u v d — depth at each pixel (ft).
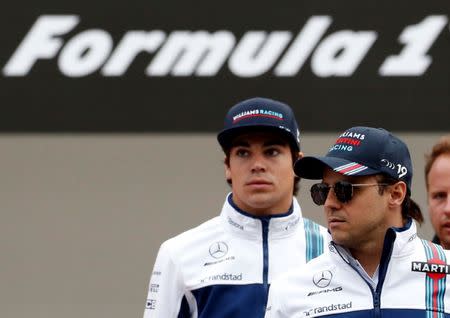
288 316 35.83
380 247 35.09
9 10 76.38
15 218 78.38
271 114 41.81
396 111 75.36
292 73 75.51
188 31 76.13
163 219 77.87
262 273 42.24
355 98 75.46
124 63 76.43
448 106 75.10
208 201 77.77
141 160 78.13
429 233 74.38
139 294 77.77
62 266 78.13
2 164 78.33
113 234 78.13
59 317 77.77
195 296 42.19
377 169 34.58
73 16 76.28
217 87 76.07
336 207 34.68
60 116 76.74
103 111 76.69
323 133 75.56
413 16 75.25
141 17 76.23
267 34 75.82
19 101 76.64
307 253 42.93
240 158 42.14
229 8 75.72
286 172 42.19
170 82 76.38
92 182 78.43
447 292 34.86
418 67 75.25
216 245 42.91
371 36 75.41
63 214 78.28
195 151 77.92
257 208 42.37
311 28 75.61
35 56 76.43
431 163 42.57
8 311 77.71
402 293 34.76
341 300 35.14
